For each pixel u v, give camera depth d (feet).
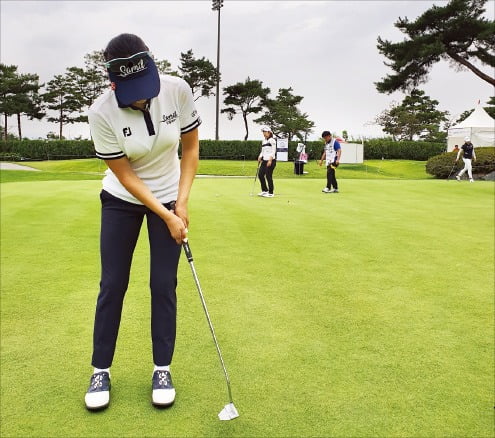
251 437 7.16
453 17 88.28
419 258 17.53
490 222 25.26
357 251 18.47
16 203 29.78
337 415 7.72
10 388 8.48
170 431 7.27
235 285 14.19
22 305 12.56
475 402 8.14
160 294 8.18
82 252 18.15
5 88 167.22
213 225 23.36
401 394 8.36
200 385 8.61
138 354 9.78
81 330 10.98
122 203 8.17
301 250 18.53
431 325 11.37
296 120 169.89
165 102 7.90
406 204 32.76
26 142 129.08
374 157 125.39
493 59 90.53
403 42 91.20
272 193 36.73
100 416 7.65
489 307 12.58
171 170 8.55
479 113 93.09
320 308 12.41
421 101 165.89
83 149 131.34
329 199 35.24
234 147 119.44
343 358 9.66
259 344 10.27
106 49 7.41
